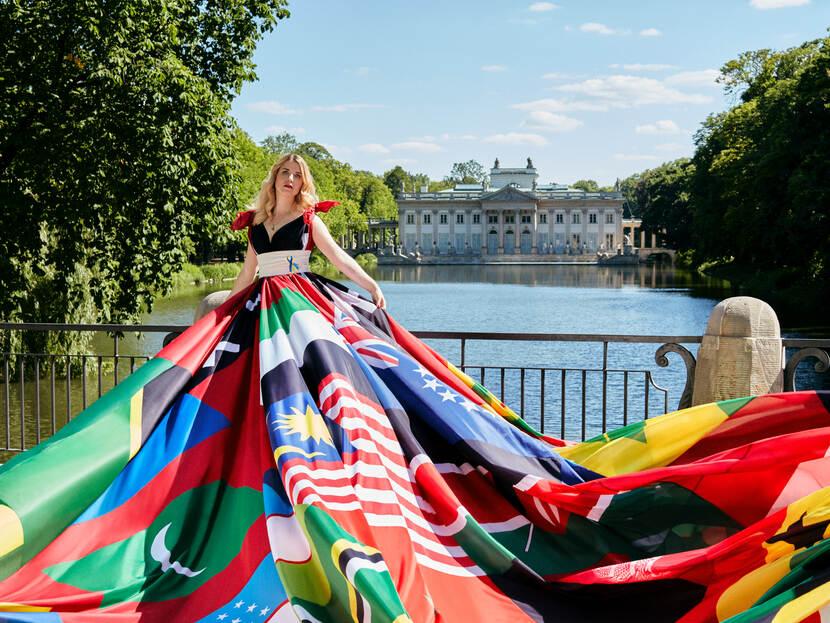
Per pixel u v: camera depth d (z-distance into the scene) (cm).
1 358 1780
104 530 328
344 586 276
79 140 1501
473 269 11888
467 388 416
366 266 13075
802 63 5703
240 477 350
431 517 345
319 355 376
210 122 1574
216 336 402
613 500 354
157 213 1634
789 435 350
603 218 14312
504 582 329
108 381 1881
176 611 311
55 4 1451
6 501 308
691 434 399
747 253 6241
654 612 316
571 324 4000
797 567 274
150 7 1530
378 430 360
